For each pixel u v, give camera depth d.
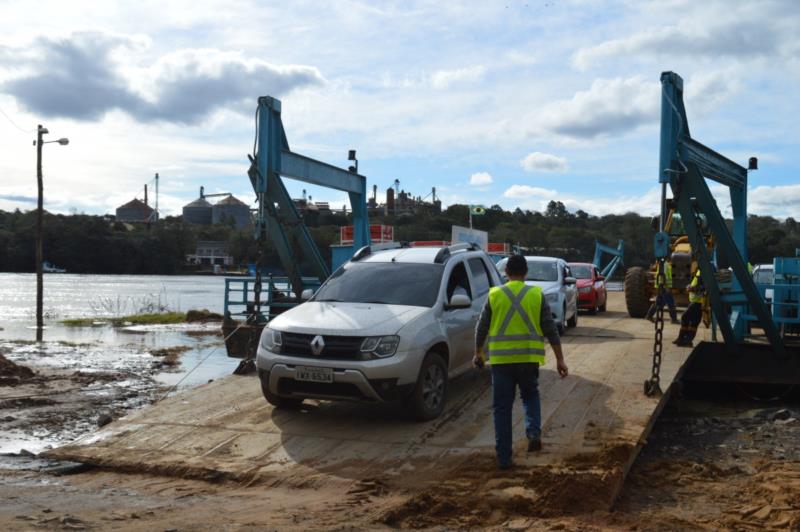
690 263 17.86
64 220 160.38
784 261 13.09
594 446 7.27
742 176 14.31
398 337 8.10
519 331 6.93
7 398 12.52
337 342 8.06
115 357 19.28
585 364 11.53
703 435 9.77
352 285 9.54
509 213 147.88
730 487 6.98
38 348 21.48
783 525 5.77
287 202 14.59
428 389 8.49
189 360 18.78
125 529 5.27
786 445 9.09
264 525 5.41
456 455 7.25
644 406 8.73
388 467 6.98
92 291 77.44
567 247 114.94
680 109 10.87
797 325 13.98
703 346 13.35
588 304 21.70
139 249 161.00
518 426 8.14
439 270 9.57
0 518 5.52
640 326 18.06
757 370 12.93
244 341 15.02
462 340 9.42
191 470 7.02
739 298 12.40
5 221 174.12
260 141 13.75
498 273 11.15
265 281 17.47
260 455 7.40
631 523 5.68
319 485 6.60
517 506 5.86
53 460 7.49
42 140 32.34
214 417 8.75
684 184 10.77
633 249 114.31
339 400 8.15
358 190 17.73
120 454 7.51
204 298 63.97
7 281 109.00
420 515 5.68
